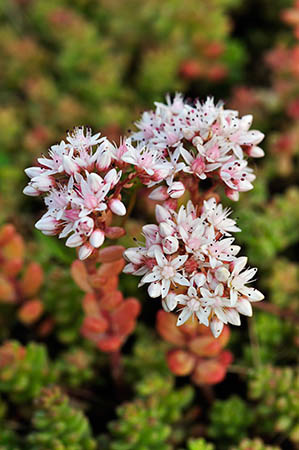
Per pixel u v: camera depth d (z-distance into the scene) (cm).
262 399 24
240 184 20
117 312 22
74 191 20
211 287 20
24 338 26
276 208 27
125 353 26
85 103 32
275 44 36
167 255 20
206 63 33
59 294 25
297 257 28
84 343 25
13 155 30
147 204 26
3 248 25
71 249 25
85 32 33
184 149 20
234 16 38
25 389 23
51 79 33
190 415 24
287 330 25
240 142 21
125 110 30
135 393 25
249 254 26
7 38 34
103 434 24
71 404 25
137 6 35
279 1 36
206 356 22
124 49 35
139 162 20
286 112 31
